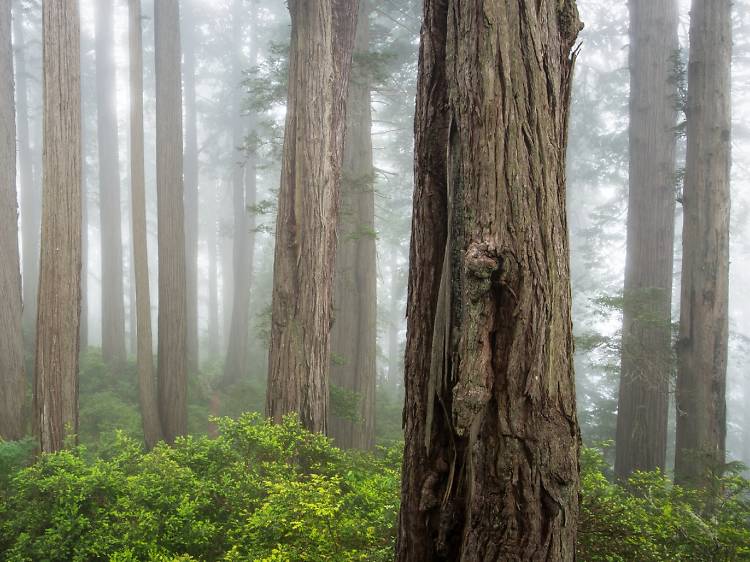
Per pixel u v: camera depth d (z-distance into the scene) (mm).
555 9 2730
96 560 4754
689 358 8914
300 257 7746
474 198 2559
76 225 8500
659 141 11820
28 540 4777
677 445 9016
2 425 10188
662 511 4141
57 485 5066
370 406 13305
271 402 7688
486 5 2605
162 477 5277
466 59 2637
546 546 2377
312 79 7926
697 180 8891
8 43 11102
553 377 2492
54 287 8250
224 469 5508
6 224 10531
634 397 10781
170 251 12766
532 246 2500
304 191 7812
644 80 11977
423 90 2982
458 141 2656
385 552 3627
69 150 8523
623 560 3494
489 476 2455
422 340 2912
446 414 2684
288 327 7688
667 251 11695
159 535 4723
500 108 2551
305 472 6047
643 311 10531
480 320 2490
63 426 8195
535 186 2539
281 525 4105
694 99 8969
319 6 7953
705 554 3693
